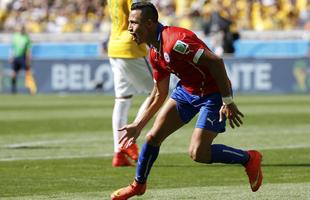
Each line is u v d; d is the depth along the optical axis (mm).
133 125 23203
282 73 83250
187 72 22234
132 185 23109
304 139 41594
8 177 28750
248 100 73562
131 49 32125
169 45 21516
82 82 87688
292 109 62125
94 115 57906
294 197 24172
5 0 112750
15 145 39406
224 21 87375
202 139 22609
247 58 84000
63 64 88375
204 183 27297
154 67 23078
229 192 25250
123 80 32375
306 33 92312
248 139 41688
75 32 102312
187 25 97938
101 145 39344
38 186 26688
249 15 100688
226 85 21500
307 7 100688
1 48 98750
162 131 22984
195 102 22812
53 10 109938
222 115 21797
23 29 88812
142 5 21906
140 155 23031
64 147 38469
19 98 80438
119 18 32219
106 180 28141
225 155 23281
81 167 31531
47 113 60062
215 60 21328
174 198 24203
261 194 24750
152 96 23531
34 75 89562
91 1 108125
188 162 32781
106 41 89500
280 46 90438
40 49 97000
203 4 101375
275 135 43656
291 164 31906
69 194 25078
